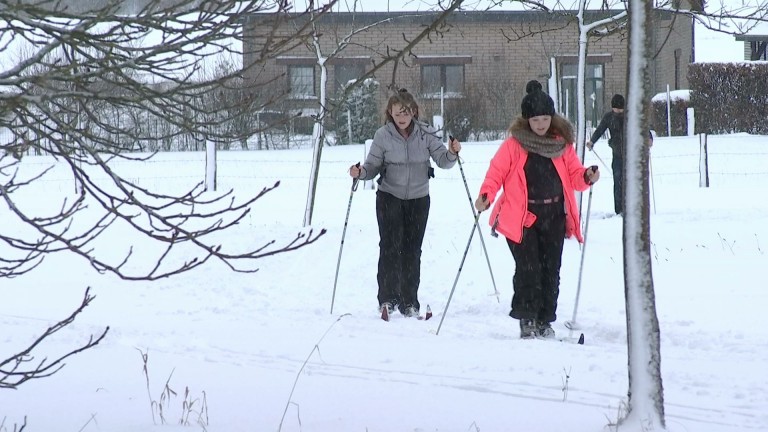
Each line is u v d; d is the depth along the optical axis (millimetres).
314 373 14312
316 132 32438
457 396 12789
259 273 25172
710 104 75375
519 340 16969
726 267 23234
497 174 17453
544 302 17625
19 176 53625
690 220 31203
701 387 13086
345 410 12055
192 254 27578
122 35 8305
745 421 11414
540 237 17594
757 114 74375
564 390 12875
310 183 32469
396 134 20156
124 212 36500
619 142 33812
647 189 10047
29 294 22438
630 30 9953
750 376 13641
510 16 74625
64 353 15828
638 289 10109
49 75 8180
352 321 19203
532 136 17438
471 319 19625
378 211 20359
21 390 13172
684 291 20875
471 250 26734
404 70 73750
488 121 74688
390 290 20141
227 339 16984
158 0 8234
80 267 26094
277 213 37688
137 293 22688
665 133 76812
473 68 75438
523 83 75500
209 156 46062
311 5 8867
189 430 11078
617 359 15055
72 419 11641
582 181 17500
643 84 9938
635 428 10078
